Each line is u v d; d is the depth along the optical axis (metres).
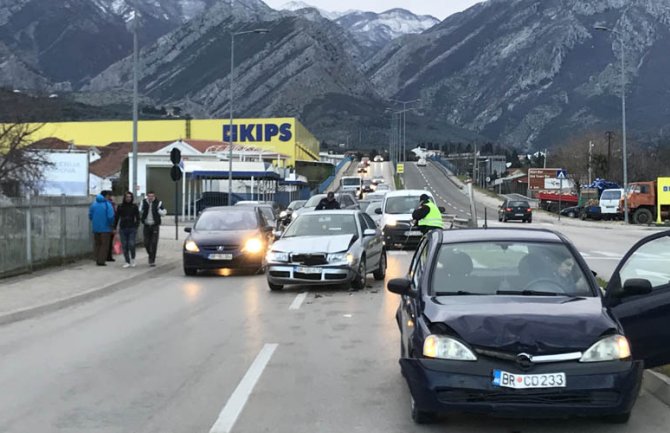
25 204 16.72
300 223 15.37
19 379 7.53
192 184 56.47
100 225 18.62
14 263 16.28
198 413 6.26
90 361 8.34
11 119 37.50
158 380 7.42
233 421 6.02
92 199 20.88
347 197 31.39
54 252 18.48
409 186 108.19
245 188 56.88
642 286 6.63
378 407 6.41
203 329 10.35
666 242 11.27
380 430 5.77
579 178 84.38
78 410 6.40
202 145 72.94
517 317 5.62
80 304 13.02
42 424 6.02
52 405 6.57
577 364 5.32
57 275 16.58
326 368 7.88
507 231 7.24
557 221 52.25
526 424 5.87
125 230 18.25
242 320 11.08
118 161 72.31
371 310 11.87
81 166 38.44
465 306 5.93
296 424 5.94
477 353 5.41
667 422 5.92
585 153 90.12
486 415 5.85
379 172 133.62
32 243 17.23
